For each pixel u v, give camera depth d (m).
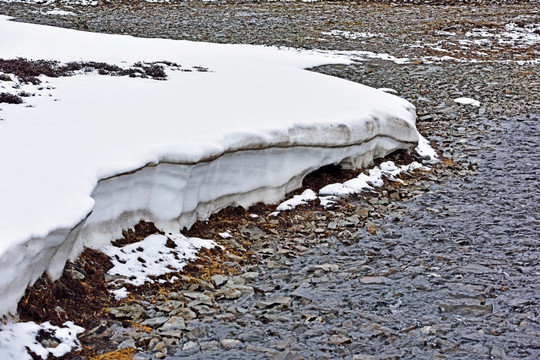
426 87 18.47
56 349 5.85
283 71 14.70
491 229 9.68
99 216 7.54
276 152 9.99
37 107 9.60
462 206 10.65
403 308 7.24
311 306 7.21
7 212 6.13
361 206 10.48
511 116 16.28
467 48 24.48
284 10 31.89
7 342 5.56
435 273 8.15
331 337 6.57
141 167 7.83
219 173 9.17
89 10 29.73
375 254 8.73
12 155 7.45
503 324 6.91
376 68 20.20
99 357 5.96
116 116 9.45
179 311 6.91
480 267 8.35
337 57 21.16
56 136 8.27
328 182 11.11
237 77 13.40
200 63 14.98
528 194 11.22
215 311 7.01
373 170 11.81
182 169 8.35
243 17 28.89
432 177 12.06
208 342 6.41
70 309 6.48
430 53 23.20
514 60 22.80
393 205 10.66
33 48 14.71
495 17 31.14
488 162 13.02
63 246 6.58
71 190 6.82
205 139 8.85
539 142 14.32
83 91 10.86
